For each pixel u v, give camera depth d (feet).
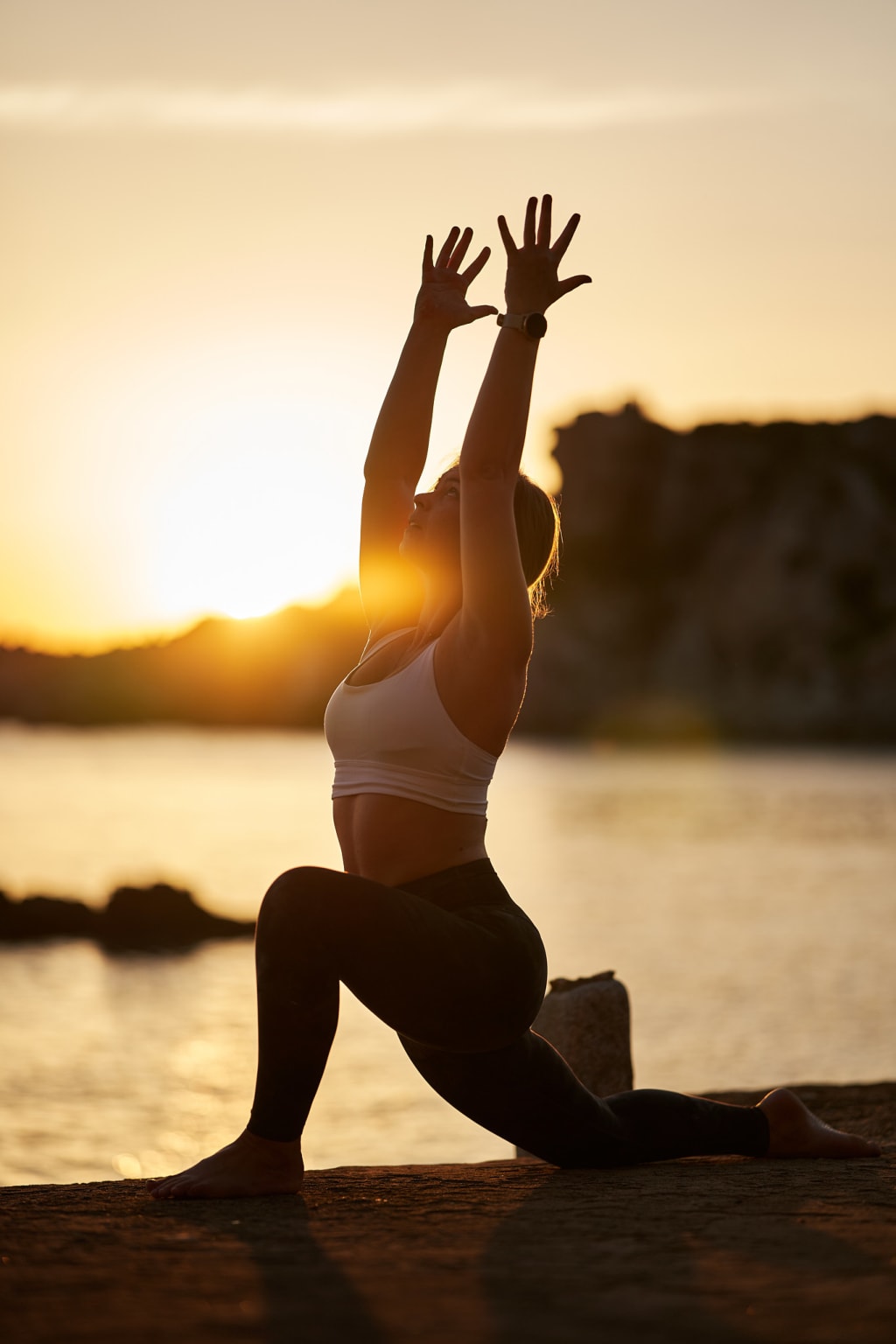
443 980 10.35
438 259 13.66
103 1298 7.75
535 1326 7.23
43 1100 53.93
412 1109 48.98
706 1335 7.04
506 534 10.80
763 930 113.60
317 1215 9.91
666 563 507.30
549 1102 11.55
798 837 209.36
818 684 485.15
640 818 245.04
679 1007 76.23
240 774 413.39
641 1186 11.12
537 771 397.19
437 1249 8.84
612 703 502.38
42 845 201.67
